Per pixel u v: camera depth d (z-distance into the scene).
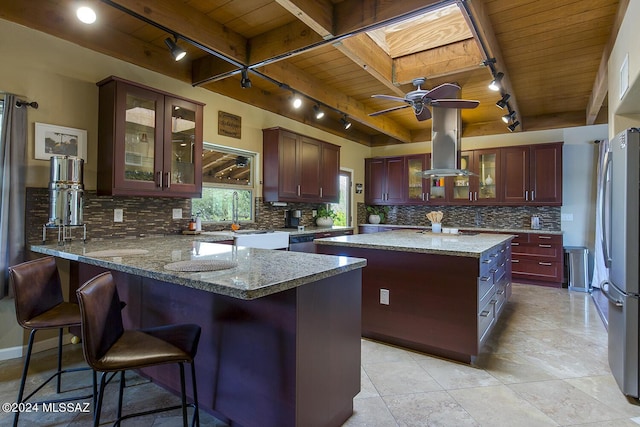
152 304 2.05
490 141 5.93
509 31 2.89
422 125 6.25
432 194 6.23
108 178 2.88
